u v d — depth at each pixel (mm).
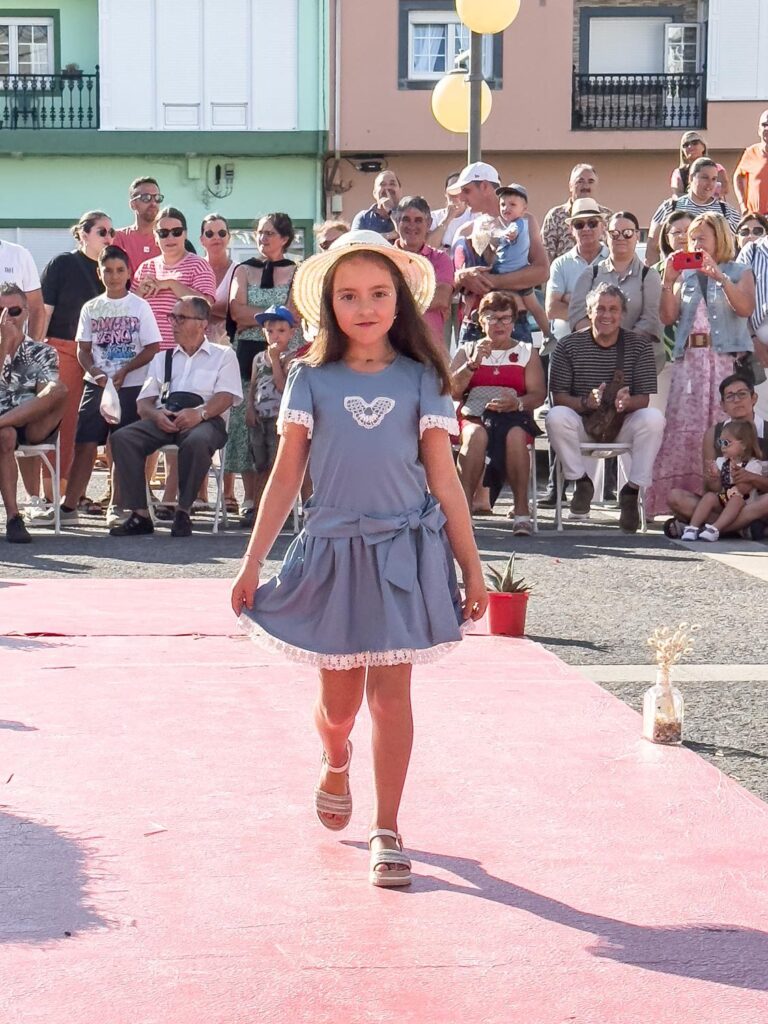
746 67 31078
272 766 6020
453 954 4219
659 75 31453
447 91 19109
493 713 6910
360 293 4746
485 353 12672
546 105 31031
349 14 30953
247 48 31203
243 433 13461
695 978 4074
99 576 10859
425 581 4762
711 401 13281
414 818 5410
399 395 4809
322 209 31672
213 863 4922
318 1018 3812
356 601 4738
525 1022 3799
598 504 15180
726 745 6477
